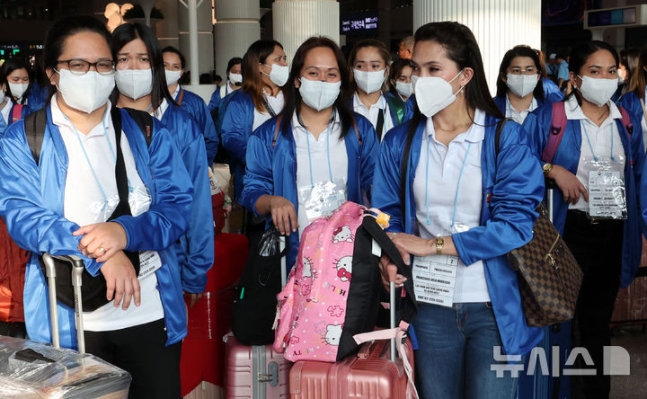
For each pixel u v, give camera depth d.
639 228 4.50
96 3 37.41
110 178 2.85
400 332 3.04
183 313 3.08
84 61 2.68
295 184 3.98
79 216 2.78
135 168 2.92
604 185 4.37
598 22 21.06
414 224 3.21
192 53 16.89
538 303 3.02
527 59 5.57
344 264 3.01
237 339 3.64
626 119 4.43
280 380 3.61
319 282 3.01
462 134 3.07
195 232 3.60
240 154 5.68
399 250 3.00
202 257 3.61
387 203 3.27
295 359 3.03
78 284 2.66
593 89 4.27
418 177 3.16
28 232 2.65
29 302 2.84
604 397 4.55
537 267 3.02
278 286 3.58
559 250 3.18
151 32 3.82
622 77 9.80
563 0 32.12
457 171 3.08
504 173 3.02
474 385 3.14
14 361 2.49
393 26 46.22
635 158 4.50
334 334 2.99
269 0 21.53
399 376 3.07
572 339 4.59
